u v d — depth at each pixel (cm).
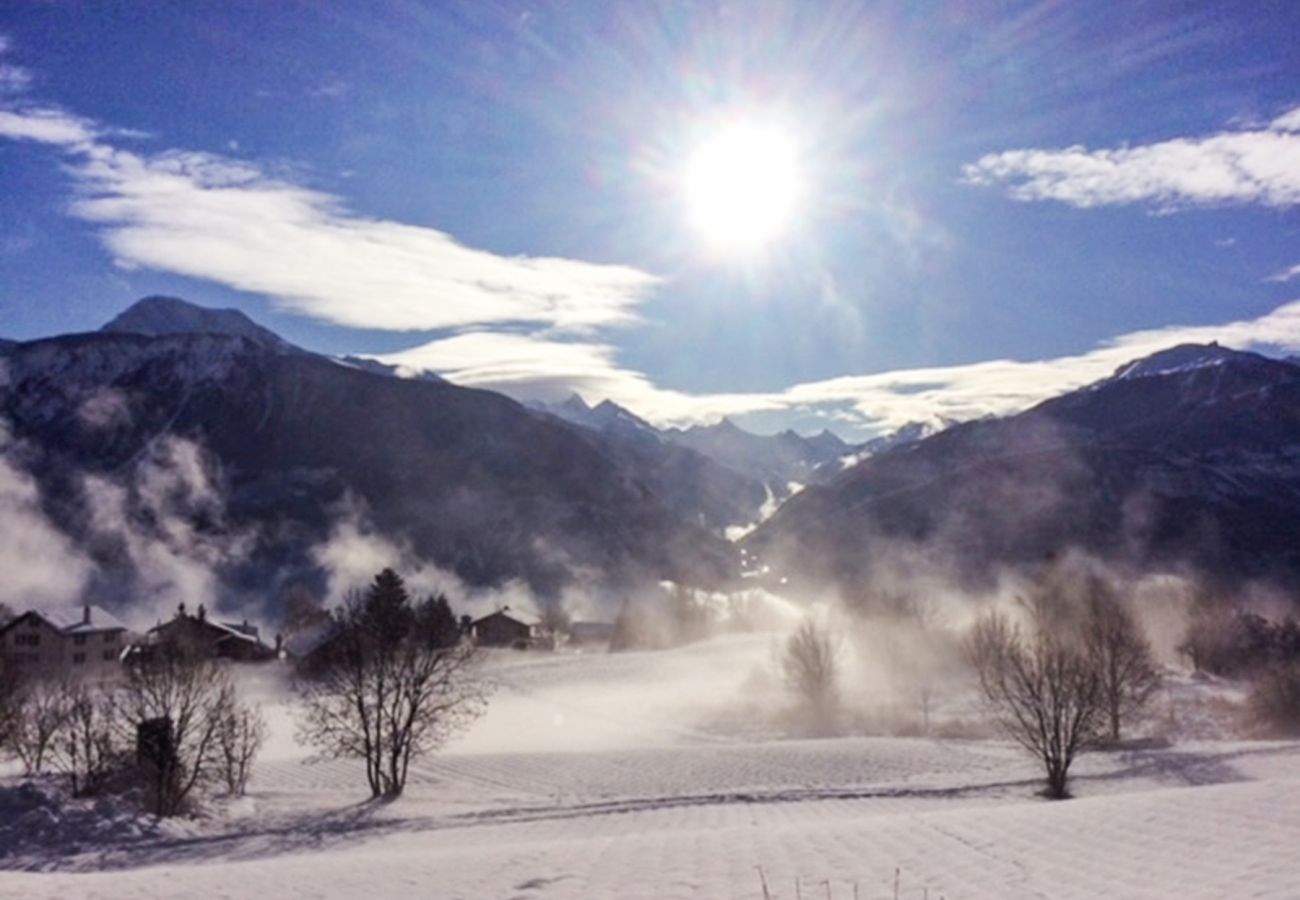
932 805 3531
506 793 4559
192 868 2327
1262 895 1380
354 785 4756
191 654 5331
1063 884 1577
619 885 1777
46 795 3597
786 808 3528
